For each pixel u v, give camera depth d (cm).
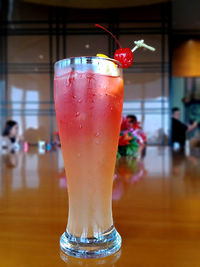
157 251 20
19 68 284
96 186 21
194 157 85
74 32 271
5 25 280
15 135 192
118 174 53
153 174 54
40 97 285
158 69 270
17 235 24
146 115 275
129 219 28
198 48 327
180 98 380
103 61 21
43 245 22
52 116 285
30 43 279
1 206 33
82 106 20
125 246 21
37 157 88
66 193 39
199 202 34
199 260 19
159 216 29
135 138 77
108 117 21
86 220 21
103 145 21
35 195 38
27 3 270
